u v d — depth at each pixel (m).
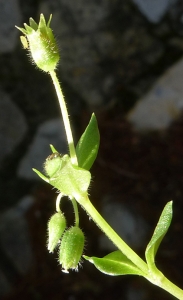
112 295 0.22
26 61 0.24
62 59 0.24
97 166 0.23
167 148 0.22
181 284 0.21
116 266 0.09
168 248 0.21
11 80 0.24
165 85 0.23
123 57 0.24
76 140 0.24
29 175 0.24
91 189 0.22
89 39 0.24
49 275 0.23
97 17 0.24
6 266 0.24
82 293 0.22
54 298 0.23
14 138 0.24
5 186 0.24
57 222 0.09
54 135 0.24
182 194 0.22
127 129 0.23
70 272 0.23
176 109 0.23
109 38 0.24
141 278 0.22
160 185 0.22
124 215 0.22
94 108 0.24
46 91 0.24
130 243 0.22
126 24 0.24
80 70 0.24
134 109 0.23
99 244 0.22
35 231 0.24
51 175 0.08
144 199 0.22
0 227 0.24
